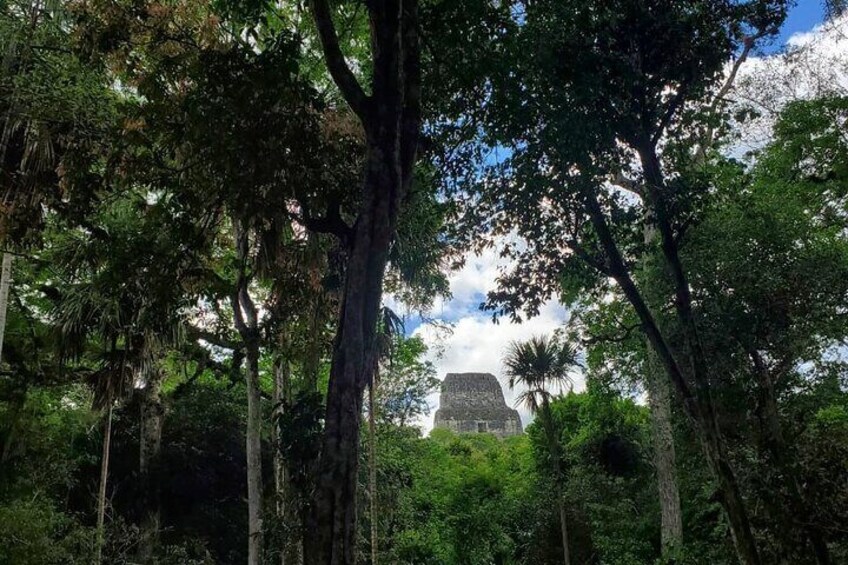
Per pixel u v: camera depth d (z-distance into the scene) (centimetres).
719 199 1133
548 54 930
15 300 1642
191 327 1549
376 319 696
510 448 4375
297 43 810
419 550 3056
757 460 1058
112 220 1184
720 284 1246
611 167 1034
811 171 1509
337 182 904
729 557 1220
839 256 1254
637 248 1130
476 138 1041
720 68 1005
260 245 1143
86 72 1117
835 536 975
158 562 1631
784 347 1230
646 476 2522
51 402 1797
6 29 1158
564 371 2197
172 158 973
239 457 2162
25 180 1118
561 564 2589
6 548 1198
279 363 1361
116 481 1948
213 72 828
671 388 1553
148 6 908
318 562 593
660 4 976
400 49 761
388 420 2261
